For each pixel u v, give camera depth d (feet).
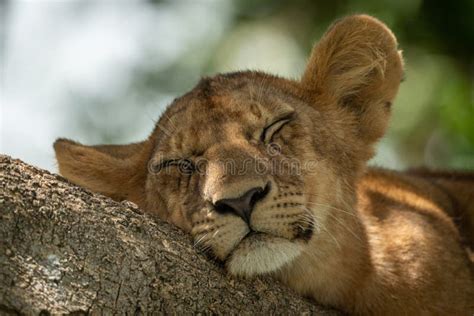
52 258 24.11
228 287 28.40
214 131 32.71
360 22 37.63
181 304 26.23
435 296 35.27
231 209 29.17
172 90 61.31
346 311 33.99
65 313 23.40
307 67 37.65
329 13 61.67
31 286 23.35
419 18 58.23
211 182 29.91
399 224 36.42
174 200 32.71
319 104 36.94
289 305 29.71
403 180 42.88
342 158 35.70
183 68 61.77
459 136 57.41
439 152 59.26
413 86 59.11
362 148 37.24
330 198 33.65
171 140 33.63
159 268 25.96
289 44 62.28
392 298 34.45
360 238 34.32
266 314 28.89
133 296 24.97
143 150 37.09
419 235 36.17
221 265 29.12
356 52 38.01
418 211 38.52
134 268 25.25
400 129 59.11
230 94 34.19
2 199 24.06
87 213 25.34
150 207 34.53
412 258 35.29
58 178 26.02
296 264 32.12
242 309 28.25
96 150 37.27
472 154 56.39
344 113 37.32
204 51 62.28
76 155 36.94
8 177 24.67
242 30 62.85
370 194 38.11
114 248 25.16
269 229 29.68
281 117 33.91
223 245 29.14
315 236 32.12
